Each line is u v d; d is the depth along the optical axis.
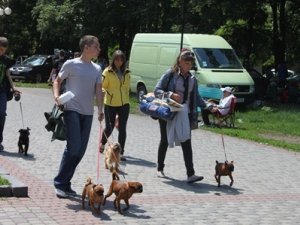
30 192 8.27
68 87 7.94
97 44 7.95
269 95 27.34
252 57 35.62
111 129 11.54
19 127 15.85
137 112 22.31
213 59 22.81
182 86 9.59
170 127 9.51
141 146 13.61
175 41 23.38
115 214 7.36
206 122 18.48
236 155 13.08
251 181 10.12
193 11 29.20
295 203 8.55
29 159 11.06
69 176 8.07
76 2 34.75
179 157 12.12
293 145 14.96
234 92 21.98
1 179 8.20
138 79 25.09
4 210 7.22
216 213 7.71
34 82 39.53
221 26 31.36
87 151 12.29
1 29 48.72
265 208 8.14
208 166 11.43
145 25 33.53
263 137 16.64
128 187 7.41
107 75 11.37
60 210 7.38
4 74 11.71
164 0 31.86
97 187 7.23
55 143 13.20
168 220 7.22
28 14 48.47
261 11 31.19
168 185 9.41
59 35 37.84
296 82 28.72
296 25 32.84
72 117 7.84
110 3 33.56
